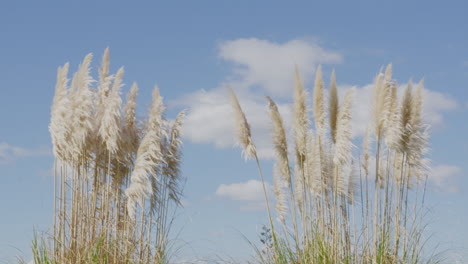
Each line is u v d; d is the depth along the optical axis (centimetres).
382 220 526
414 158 543
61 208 547
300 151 530
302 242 525
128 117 584
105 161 578
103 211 557
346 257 521
